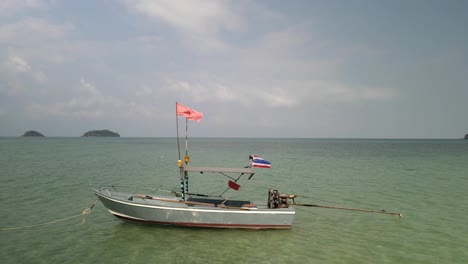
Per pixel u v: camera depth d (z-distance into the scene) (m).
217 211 15.66
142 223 16.64
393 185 29.64
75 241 14.41
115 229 16.08
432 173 38.22
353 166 46.41
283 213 15.88
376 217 19.02
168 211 15.88
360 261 12.70
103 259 12.51
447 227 17.14
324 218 18.72
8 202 21.14
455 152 85.44
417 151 91.50
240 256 12.97
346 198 24.19
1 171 35.78
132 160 53.84
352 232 16.19
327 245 14.34
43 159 52.22
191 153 77.44
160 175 34.66
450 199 23.83
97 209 19.75
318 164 49.69
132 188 27.12
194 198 17.84
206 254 13.12
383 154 76.62
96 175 33.84
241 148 113.44
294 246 14.14
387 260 12.83
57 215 18.38
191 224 15.98
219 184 29.92
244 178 33.84
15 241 14.31
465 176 35.56
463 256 13.29
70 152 73.06
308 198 24.12
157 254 13.06
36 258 12.51
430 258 13.06
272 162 53.25
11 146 102.88
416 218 18.80
